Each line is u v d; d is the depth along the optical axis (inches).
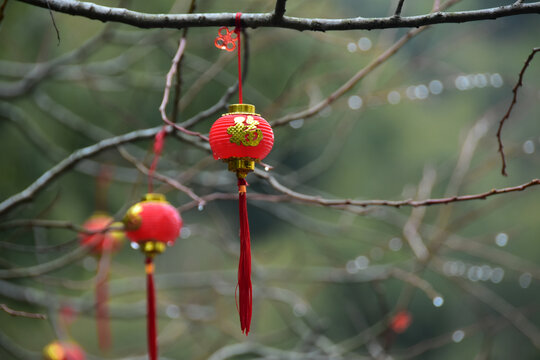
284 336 264.5
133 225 115.6
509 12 91.6
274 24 95.4
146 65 266.7
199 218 442.6
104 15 96.4
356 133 487.5
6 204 138.2
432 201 107.7
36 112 271.7
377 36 250.5
